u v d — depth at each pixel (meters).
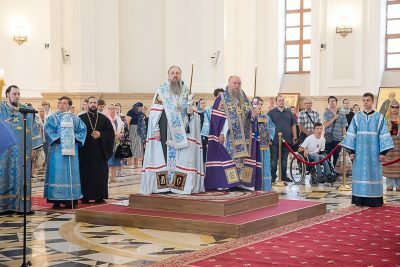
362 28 22.92
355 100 23.03
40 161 18.55
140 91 19.73
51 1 19.05
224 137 10.99
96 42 19.00
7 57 23.92
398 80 23.41
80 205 12.02
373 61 22.88
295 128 15.79
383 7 23.47
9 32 24.02
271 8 26.64
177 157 10.66
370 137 11.66
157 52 19.77
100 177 12.30
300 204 10.98
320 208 11.02
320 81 23.55
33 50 24.69
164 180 10.66
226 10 27.08
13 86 11.05
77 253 8.12
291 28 26.83
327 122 16.84
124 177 16.92
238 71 27.08
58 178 11.63
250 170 11.24
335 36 23.27
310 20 26.33
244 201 10.13
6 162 11.10
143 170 10.67
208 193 10.77
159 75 19.78
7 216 10.90
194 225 9.34
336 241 8.62
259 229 9.38
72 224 10.13
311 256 7.74
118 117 15.88
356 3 22.95
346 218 10.49
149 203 10.32
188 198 10.06
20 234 9.35
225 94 11.16
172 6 19.48
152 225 9.68
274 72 26.61
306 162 14.62
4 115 10.97
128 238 9.02
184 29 19.53
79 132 11.86
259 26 26.80
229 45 27.00
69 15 18.86
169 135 10.63
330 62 23.36
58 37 18.98
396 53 23.70
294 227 9.69
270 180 13.48
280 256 7.73
